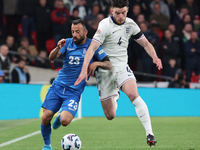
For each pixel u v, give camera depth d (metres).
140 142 17.86
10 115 29.92
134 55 40.38
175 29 44.47
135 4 43.69
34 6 41.44
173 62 41.38
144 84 38.84
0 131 23.08
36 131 23.02
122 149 15.48
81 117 34.09
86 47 14.38
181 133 21.94
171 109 37.03
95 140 18.73
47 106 14.15
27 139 19.16
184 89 37.44
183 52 42.94
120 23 15.09
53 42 41.75
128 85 15.02
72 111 13.74
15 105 30.27
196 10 46.84
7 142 17.97
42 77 37.41
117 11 14.25
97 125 27.00
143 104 14.22
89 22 41.91
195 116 37.12
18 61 36.97
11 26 41.69
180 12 45.81
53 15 41.66
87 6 44.31
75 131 23.12
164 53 41.41
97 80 16.72
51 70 38.06
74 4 44.06
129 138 19.53
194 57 42.91
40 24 41.41
